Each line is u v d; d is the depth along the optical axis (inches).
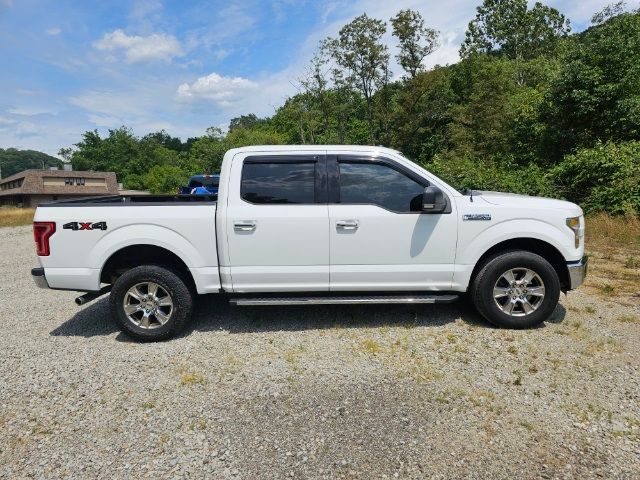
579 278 164.9
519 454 97.1
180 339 167.8
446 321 177.5
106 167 3408.0
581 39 627.8
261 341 163.3
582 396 119.8
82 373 141.9
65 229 159.3
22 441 106.5
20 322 195.5
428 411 114.6
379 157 163.3
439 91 1332.4
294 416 114.0
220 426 110.6
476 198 168.2
